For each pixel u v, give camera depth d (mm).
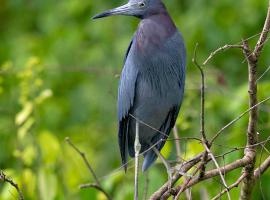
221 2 14148
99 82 14477
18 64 14781
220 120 11031
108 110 14148
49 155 10375
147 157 9547
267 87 10398
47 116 13930
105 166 13227
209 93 11484
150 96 9789
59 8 15836
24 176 10078
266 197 9812
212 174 7336
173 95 9875
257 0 13875
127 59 9836
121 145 9938
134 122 9953
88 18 15516
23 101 10828
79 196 10195
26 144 10930
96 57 14633
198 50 13734
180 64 9805
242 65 13672
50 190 10023
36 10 16609
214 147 10117
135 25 15008
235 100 10477
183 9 14852
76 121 14320
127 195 9789
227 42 13766
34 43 15227
